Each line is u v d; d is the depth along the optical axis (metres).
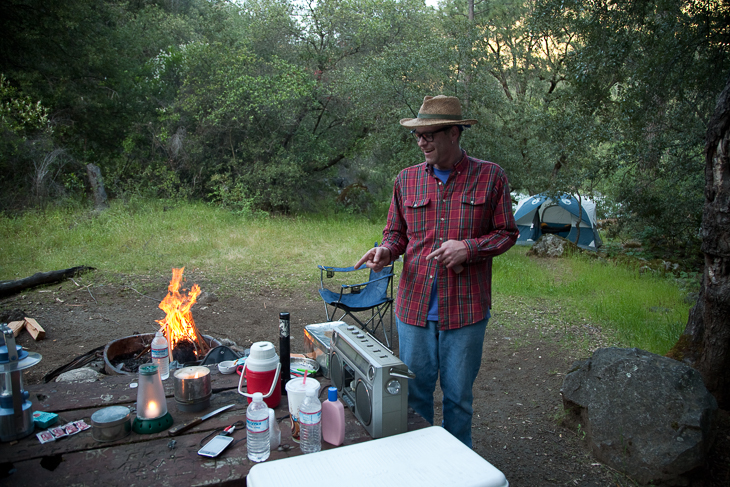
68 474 1.49
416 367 2.34
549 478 2.71
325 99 14.73
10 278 6.07
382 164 16.64
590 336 5.11
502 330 5.27
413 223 2.33
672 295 6.80
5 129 11.04
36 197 10.94
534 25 7.10
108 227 9.15
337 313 5.64
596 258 9.97
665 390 2.85
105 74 14.16
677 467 2.60
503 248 2.15
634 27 6.67
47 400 1.97
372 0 13.93
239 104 13.00
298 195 14.80
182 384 1.86
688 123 8.16
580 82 7.12
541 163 12.08
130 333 4.67
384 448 1.59
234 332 4.89
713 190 3.26
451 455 1.55
